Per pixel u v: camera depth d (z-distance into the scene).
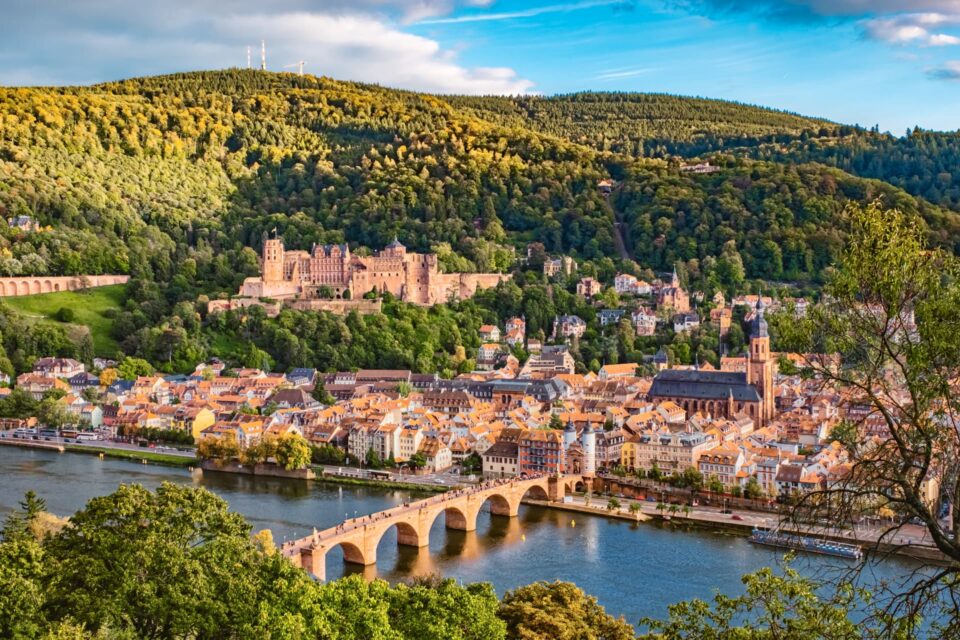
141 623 161.50
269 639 147.75
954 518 89.25
